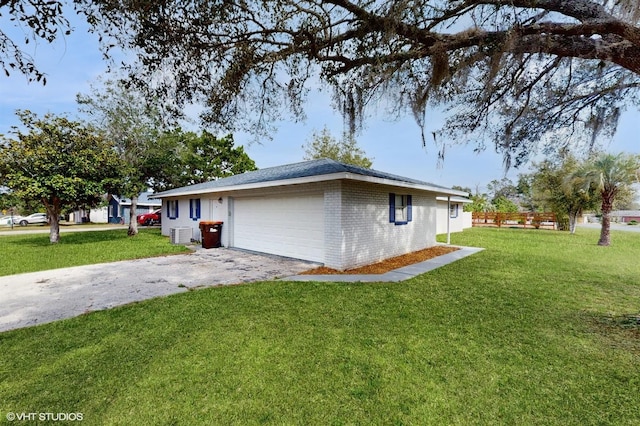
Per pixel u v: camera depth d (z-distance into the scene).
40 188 11.45
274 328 3.86
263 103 4.54
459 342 3.49
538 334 3.72
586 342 3.49
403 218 10.21
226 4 3.13
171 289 5.74
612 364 3.01
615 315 4.38
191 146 20.83
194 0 3.01
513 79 4.35
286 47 3.79
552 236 17.28
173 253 10.32
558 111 5.03
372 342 3.48
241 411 2.34
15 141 11.44
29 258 9.20
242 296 5.19
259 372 2.87
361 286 5.92
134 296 5.29
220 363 3.02
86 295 5.35
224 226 11.85
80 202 13.28
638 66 2.95
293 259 9.02
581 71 4.52
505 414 2.32
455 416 2.30
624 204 17.16
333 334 3.69
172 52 3.51
